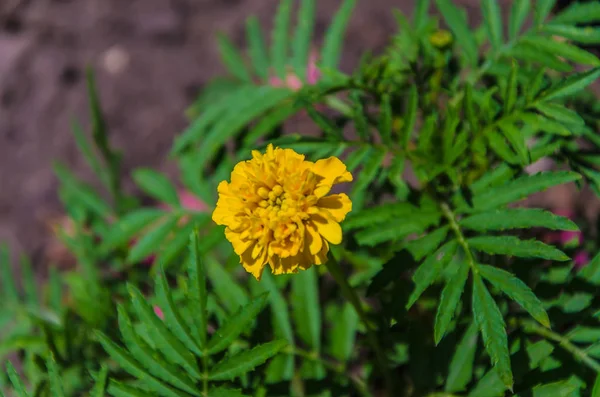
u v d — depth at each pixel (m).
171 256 0.48
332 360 0.53
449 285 0.40
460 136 0.43
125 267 0.56
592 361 0.42
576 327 0.43
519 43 0.46
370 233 0.42
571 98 0.47
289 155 0.39
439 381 0.44
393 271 0.41
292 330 0.50
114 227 0.51
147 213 0.51
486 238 0.41
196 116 0.68
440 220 0.43
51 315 0.55
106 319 0.51
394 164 0.44
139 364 0.40
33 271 0.77
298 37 0.52
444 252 0.41
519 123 0.46
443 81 0.48
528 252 0.40
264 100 0.50
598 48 0.51
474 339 0.44
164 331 0.40
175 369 0.40
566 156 0.45
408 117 0.44
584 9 0.46
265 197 0.39
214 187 0.51
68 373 0.49
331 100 0.50
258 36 0.54
